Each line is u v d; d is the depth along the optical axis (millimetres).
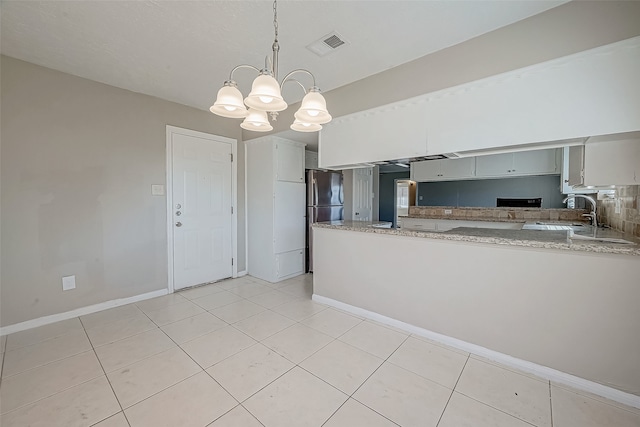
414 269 2361
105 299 2857
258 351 2100
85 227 2717
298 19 1840
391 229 2570
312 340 2264
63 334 2344
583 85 1698
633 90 1573
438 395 1643
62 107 2561
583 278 1686
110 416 1479
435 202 5746
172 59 2344
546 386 1727
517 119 1908
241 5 1699
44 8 1716
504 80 1955
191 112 3473
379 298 2592
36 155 2439
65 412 1505
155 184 3184
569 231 2291
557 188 4449
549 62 1775
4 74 2283
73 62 2391
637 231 1953
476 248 2045
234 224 3979
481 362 1969
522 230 2557
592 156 1850
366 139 2691
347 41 2090
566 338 1744
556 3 1705
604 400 1611
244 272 4141
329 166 3037
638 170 1741
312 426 1421
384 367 1905
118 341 2238
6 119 2301
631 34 1546
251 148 4035
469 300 2088
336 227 2859
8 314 2346
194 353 2072
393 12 1775
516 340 1906
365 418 1474
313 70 2525
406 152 2430
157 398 1613
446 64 2178
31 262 2441
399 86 2432
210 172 3689
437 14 1797
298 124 1837
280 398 1615
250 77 2666
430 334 2281
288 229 3990
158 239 3227
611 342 1625
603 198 2980
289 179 3973
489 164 4512
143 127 3074
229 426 1420
